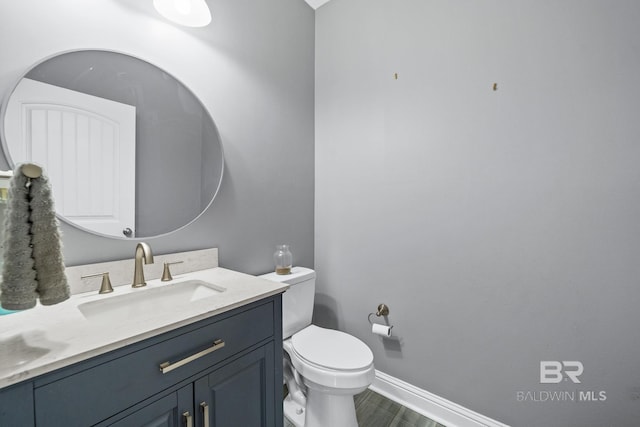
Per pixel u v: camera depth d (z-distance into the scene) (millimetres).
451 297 1460
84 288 953
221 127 1408
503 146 1291
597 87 1094
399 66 1600
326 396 1313
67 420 567
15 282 588
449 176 1442
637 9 1021
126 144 1077
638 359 1055
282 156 1761
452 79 1419
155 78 1157
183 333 755
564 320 1184
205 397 814
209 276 1193
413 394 1587
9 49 833
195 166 1291
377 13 1686
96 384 604
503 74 1281
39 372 519
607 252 1096
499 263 1319
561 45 1154
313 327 1624
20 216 599
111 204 1041
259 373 989
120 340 624
